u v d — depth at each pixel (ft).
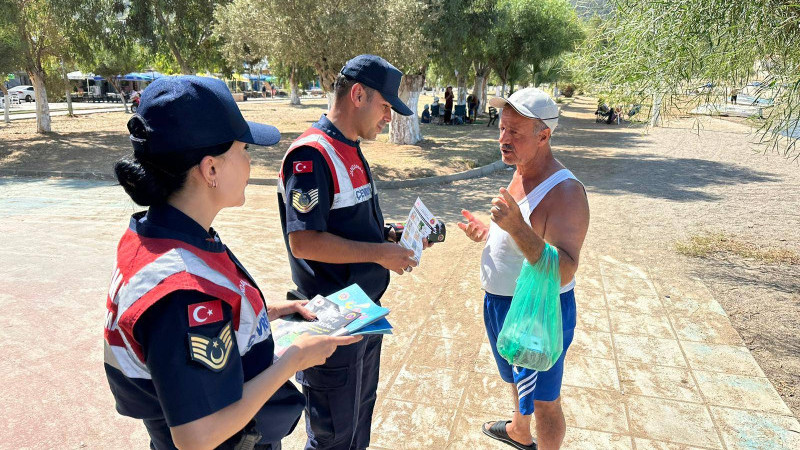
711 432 10.30
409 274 19.11
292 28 37.29
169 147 3.75
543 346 7.30
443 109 89.15
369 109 7.41
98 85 169.07
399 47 38.09
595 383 12.00
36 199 31.37
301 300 6.21
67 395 11.71
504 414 10.93
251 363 4.24
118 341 3.93
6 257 20.65
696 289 17.58
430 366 12.80
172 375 3.50
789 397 11.44
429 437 10.23
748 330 14.61
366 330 5.26
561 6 79.92
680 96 14.80
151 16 60.08
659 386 11.89
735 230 24.93
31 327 14.88
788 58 12.98
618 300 16.67
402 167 39.73
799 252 21.49
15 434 10.35
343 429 7.84
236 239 23.52
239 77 161.68
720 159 48.42
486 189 35.22
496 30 65.00
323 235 7.09
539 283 7.20
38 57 58.80
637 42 14.49
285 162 7.32
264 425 4.91
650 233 24.35
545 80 87.04
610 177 39.40
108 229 24.75
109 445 10.14
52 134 59.62
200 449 3.57
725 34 12.97
